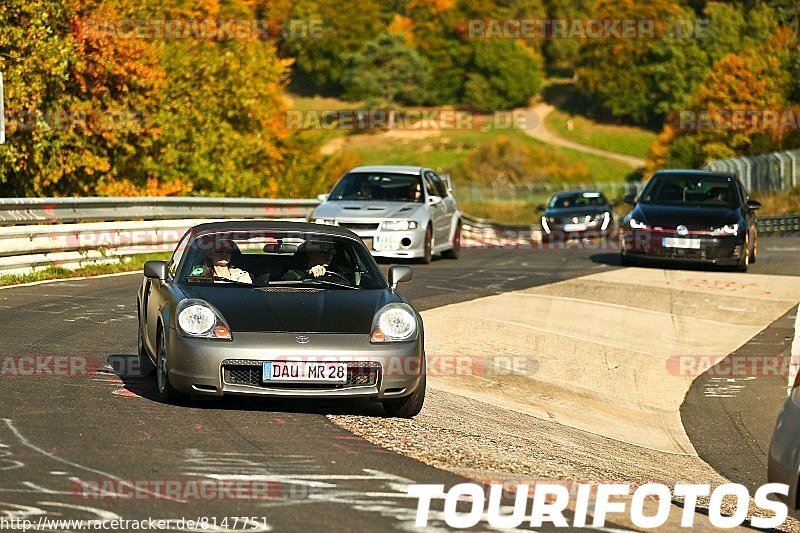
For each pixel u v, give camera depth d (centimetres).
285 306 2653
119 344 3503
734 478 2850
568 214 9781
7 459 2067
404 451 2338
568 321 4612
